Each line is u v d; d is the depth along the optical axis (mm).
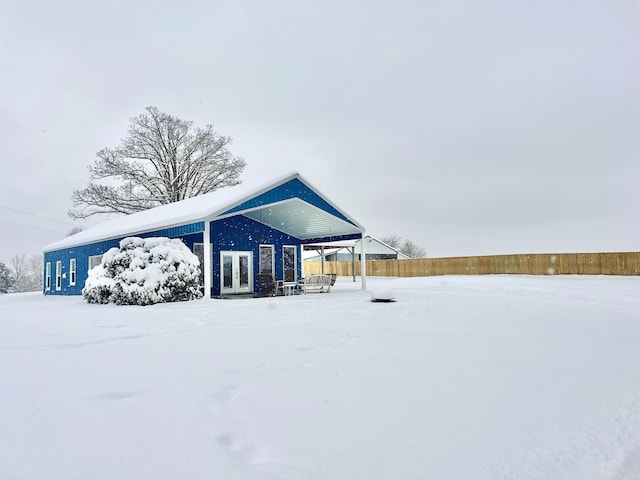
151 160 34250
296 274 20250
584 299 12133
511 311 9414
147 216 19281
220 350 5395
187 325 7754
